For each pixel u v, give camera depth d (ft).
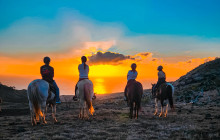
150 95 83.76
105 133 25.86
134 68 36.32
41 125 31.14
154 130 26.94
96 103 79.92
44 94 28.99
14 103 83.35
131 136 23.93
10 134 26.09
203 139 21.91
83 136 24.61
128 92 34.55
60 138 23.49
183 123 31.04
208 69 87.40
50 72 31.78
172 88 37.14
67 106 71.77
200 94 66.69
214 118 34.58
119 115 41.47
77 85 35.22
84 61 36.27
